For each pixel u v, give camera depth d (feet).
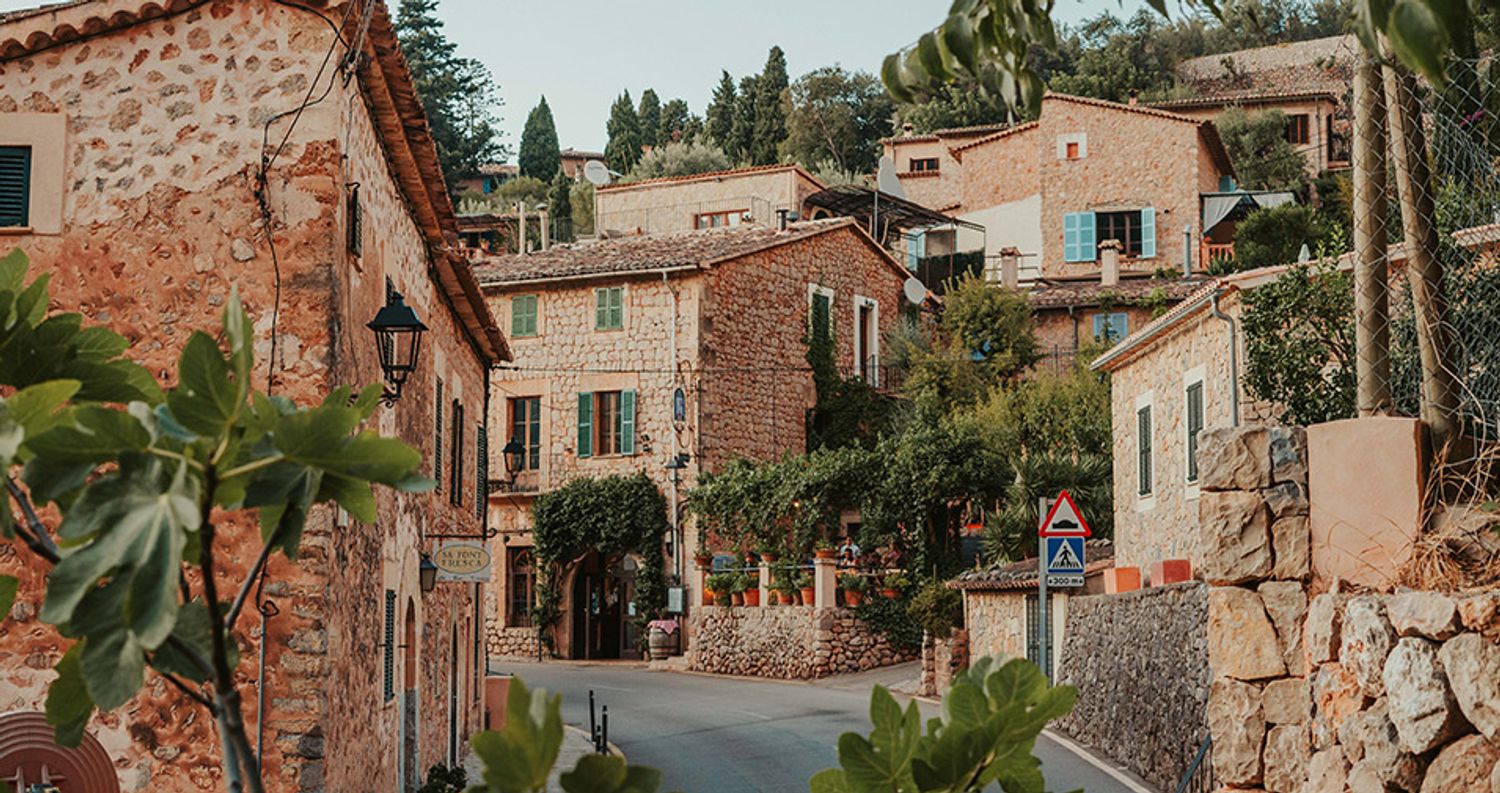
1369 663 20.65
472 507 80.07
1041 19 17.46
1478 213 25.39
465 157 314.14
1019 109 17.93
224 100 42.01
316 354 41.14
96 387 10.87
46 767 28.07
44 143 41.88
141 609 8.20
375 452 9.05
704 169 264.52
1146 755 62.90
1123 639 69.72
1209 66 281.54
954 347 146.51
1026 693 9.93
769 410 133.49
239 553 40.06
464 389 76.38
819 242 140.97
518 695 7.90
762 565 118.52
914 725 10.00
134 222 41.70
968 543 118.83
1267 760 22.30
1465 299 24.85
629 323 130.11
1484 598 19.52
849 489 119.14
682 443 126.62
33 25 41.47
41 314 10.91
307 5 41.93
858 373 144.77
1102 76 268.82
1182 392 74.69
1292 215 175.94
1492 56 25.07
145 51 42.19
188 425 8.84
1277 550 22.71
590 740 80.79
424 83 312.50
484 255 147.13
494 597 133.18
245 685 39.78
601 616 132.26
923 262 181.06
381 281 49.80
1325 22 309.42
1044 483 106.52
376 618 48.83
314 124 41.93
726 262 129.90
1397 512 22.21
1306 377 55.16
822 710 91.56
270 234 41.50
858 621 114.52
